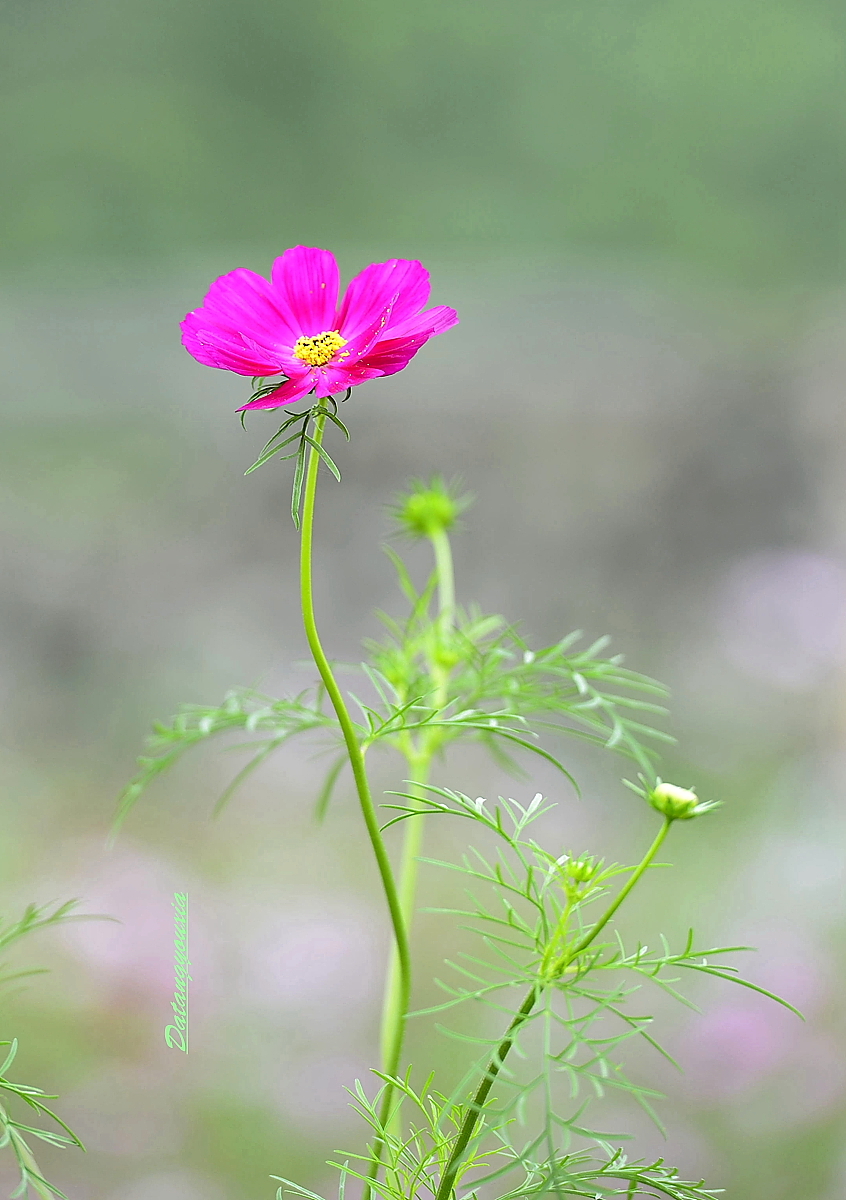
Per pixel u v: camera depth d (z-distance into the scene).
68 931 2.72
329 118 8.07
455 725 1.35
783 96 7.95
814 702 4.69
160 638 5.19
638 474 5.70
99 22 7.90
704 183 7.88
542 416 5.79
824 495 5.59
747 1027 2.57
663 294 6.79
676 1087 2.55
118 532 5.38
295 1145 2.51
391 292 1.32
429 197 8.11
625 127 8.09
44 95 7.75
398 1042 1.33
